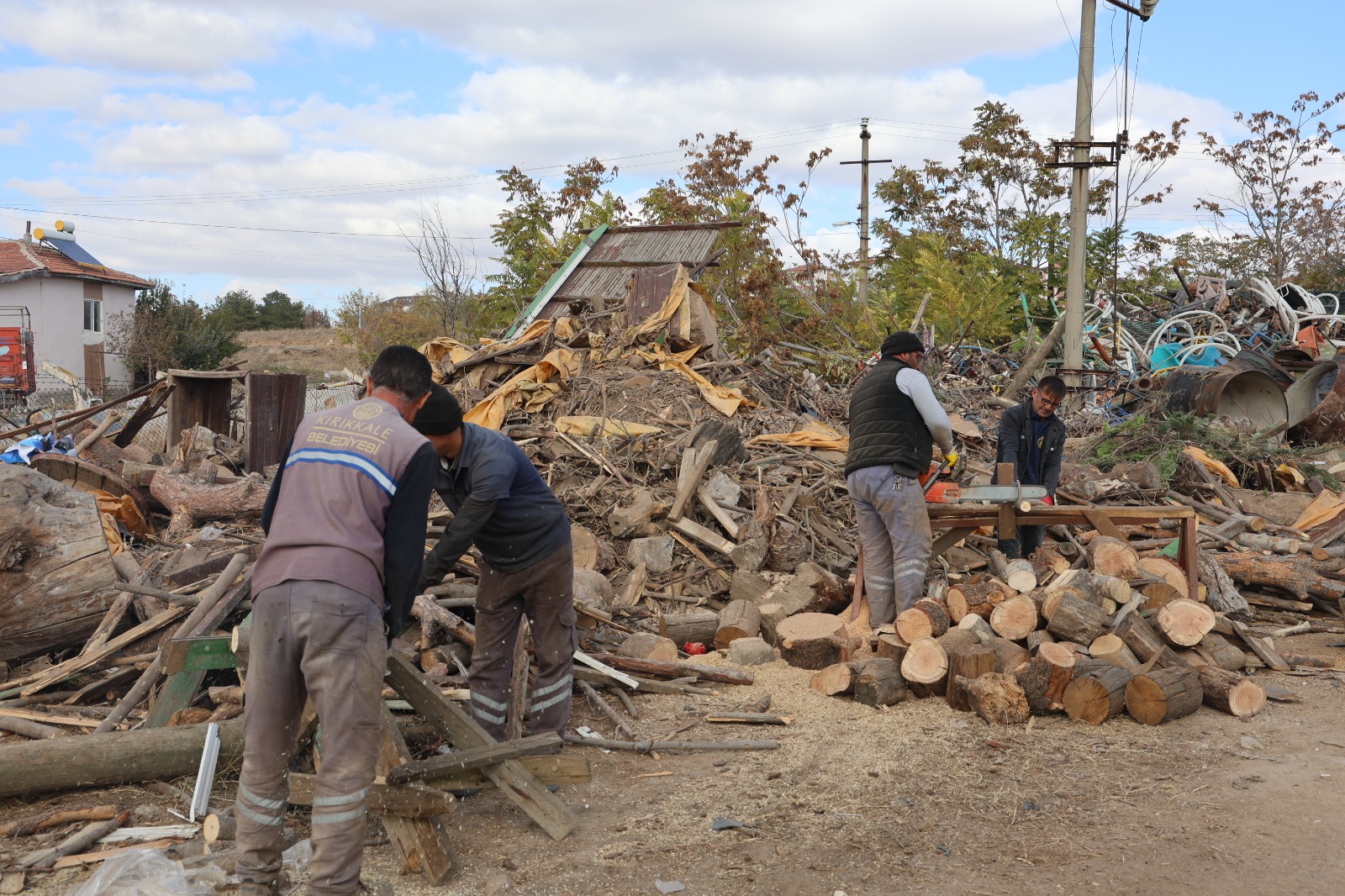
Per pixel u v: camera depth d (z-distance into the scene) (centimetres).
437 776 337
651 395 888
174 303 3434
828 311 1942
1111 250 2466
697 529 675
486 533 389
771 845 343
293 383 897
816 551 700
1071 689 466
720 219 2248
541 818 347
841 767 415
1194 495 917
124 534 686
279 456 887
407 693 364
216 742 367
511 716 430
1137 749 432
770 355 1213
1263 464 1005
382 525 287
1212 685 479
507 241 2445
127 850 313
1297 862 325
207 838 321
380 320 3164
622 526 678
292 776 338
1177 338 1844
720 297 1958
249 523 722
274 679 277
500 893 310
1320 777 398
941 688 501
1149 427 1073
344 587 272
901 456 540
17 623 459
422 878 318
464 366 946
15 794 350
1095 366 1681
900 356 561
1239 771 405
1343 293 2042
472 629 492
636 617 607
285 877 306
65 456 714
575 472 762
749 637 575
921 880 318
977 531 733
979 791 388
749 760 425
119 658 466
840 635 535
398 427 293
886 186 2916
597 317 1126
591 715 480
